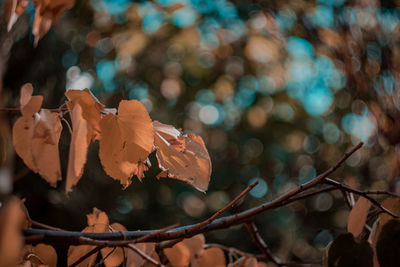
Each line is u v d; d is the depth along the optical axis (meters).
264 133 4.82
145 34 2.55
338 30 2.15
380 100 1.97
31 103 0.66
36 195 3.54
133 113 0.68
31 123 0.65
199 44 2.80
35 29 0.75
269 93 3.61
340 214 5.40
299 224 5.41
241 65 3.16
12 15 0.75
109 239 0.71
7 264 0.51
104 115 0.69
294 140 4.82
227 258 1.62
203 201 5.38
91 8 2.65
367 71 2.04
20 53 3.07
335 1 2.15
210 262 0.86
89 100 0.68
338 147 3.54
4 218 0.51
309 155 4.91
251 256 0.93
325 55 2.45
